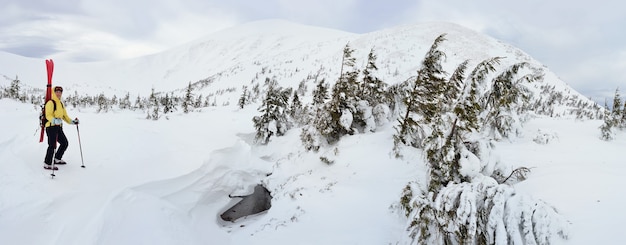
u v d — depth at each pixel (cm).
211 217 1109
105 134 1195
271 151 2050
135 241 668
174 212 878
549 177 855
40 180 714
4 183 655
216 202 1230
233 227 1084
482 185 612
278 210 1119
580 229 566
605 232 544
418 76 1402
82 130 1188
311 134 1661
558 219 556
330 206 1018
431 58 1341
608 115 1778
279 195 1265
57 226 609
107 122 1450
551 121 2480
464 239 563
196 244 803
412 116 1559
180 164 1170
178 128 1783
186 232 823
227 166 1433
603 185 731
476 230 574
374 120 1780
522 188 825
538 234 549
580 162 1217
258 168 1642
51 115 761
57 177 757
